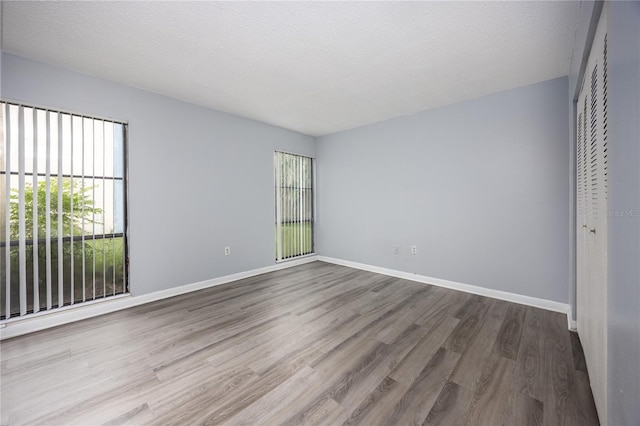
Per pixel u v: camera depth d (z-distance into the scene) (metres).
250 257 4.09
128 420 1.36
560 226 2.68
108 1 1.63
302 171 5.02
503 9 1.71
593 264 1.52
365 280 3.86
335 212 4.88
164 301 3.05
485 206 3.15
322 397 1.52
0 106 2.19
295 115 3.89
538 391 1.56
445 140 3.47
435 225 3.59
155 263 3.09
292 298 3.14
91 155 2.67
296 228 4.91
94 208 2.69
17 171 2.26
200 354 1.97
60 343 2.13
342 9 1.72
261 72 2.58
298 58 2.32
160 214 3.13
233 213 3.87
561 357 1.90
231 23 1.86
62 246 2.48
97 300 2.69
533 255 2.84
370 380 1.67
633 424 0.85
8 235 2.21
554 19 1.80
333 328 2.38
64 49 2.18
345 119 4.06
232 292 3.36
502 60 2.35
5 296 2.23
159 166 3.11
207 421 1.35
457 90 2.99
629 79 0.86
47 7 1.69
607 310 1.07
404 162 3.89
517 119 2.91
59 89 2.45
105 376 1.71
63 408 1.45
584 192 1.82
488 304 2.91
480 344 2.09
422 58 2.32
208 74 2.62
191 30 1.93
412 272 3.86
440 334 2.25
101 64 2.43
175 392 1.57
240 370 1.78
